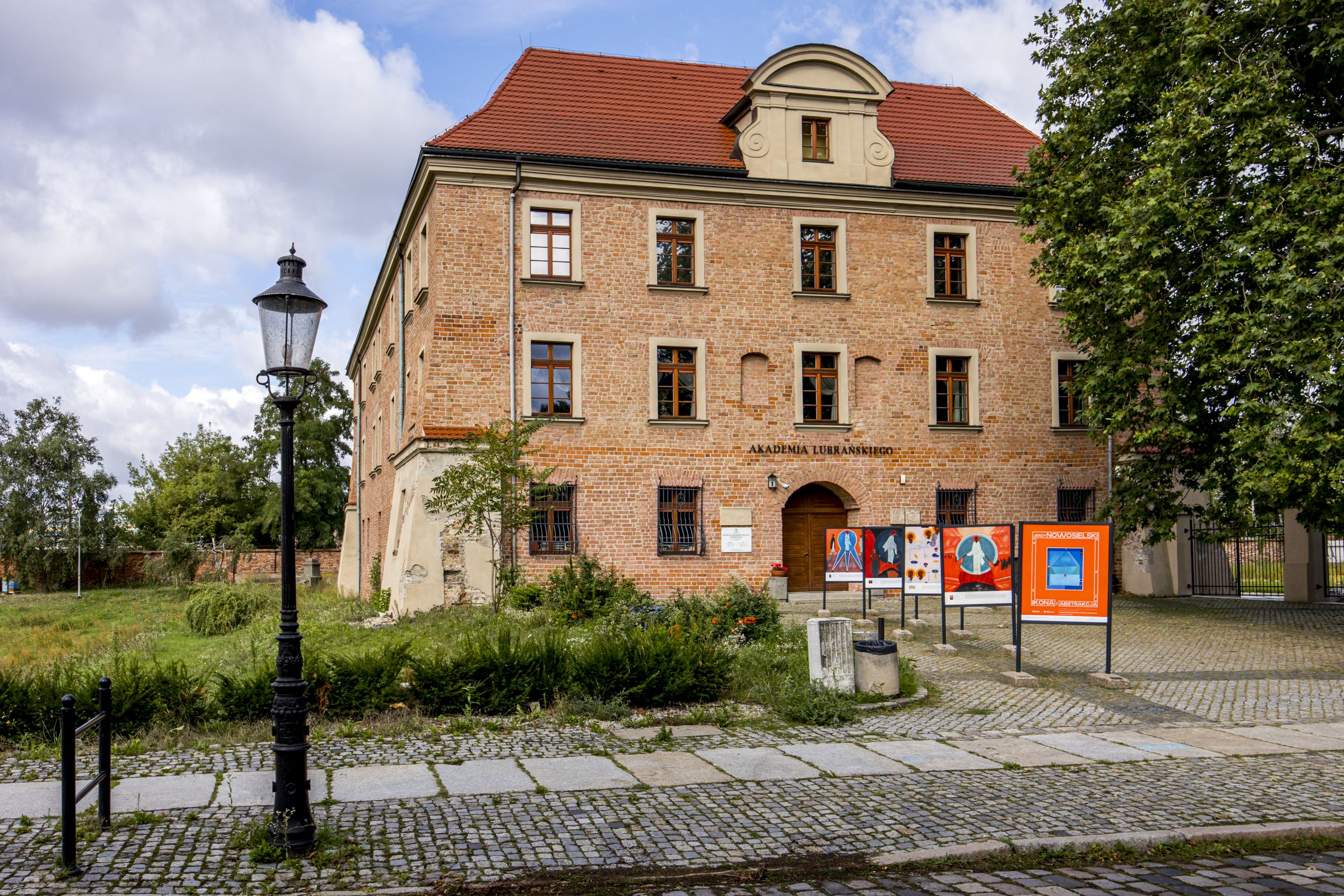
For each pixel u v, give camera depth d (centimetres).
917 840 675
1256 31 1836
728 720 1089
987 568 1631
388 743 984
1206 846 682
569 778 839
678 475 2530
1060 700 1234
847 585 2659
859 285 2681
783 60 2628
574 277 2498
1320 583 2506
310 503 6288
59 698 1012
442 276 2414
